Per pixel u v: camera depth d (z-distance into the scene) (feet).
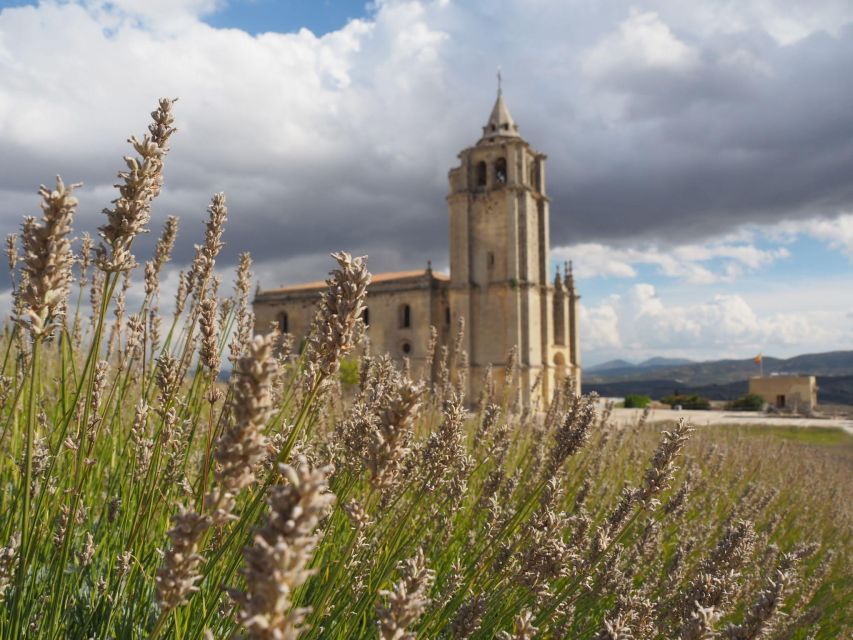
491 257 184.65
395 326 195.21
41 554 9.55
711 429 62.39
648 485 10.02
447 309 195.52
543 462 16.97
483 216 186.70
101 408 12.05
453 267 187.32
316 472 3.42
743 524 10.34
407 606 4.43
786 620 15.56
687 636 6.43
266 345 4.31
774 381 237.45
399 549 9.43
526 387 171.22
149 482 9.34
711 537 21.21
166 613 4.39
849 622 18.66
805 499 32.48
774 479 36.65
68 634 8.24
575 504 14.66
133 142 6.10
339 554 9.47
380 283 199.82
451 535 12.28
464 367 26.03
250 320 12.87
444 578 11.44
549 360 187.93
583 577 10.73
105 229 6.14
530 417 27.17
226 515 4.33
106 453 13.23
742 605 15.72
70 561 9.51
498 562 10.44
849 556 24.71
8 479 11.69
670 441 9.91
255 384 4.26
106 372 10.07
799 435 98.73
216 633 7.82
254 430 4.27
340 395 17.33
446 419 9.26
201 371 12.05
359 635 9.02
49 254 5.08
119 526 10.96
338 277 6.48
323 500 3.34
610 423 25.73
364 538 9.44
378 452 5.72
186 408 11.93
